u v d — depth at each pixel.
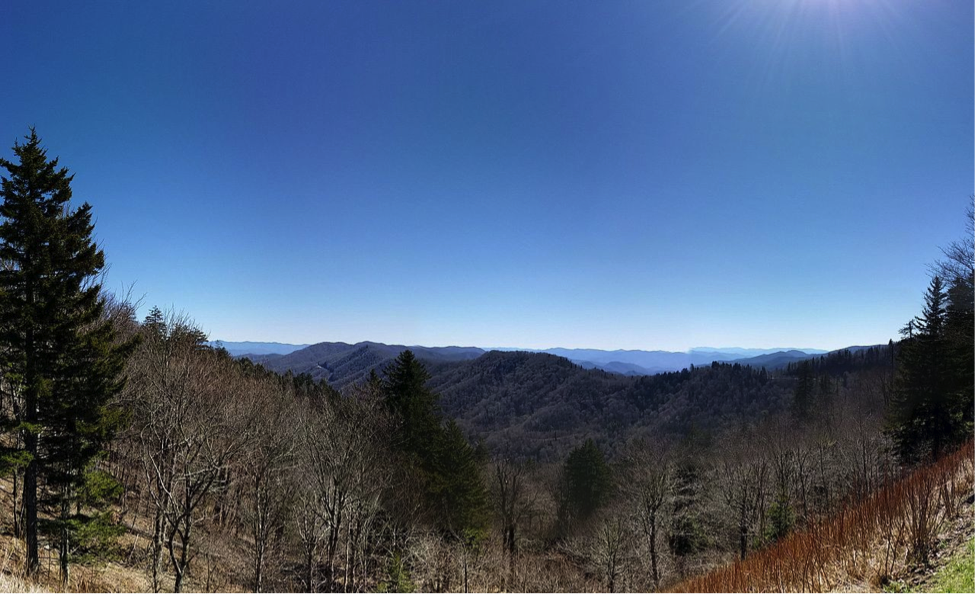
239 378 35.88
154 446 18.95
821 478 40.25
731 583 9.89
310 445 24.58
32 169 16.89
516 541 39.72
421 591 26.44
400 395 40.06
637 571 33.69
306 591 22.36
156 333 29.86
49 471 16.36
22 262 16.55
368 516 25.27
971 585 6.38
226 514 28.17
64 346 16.75
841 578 8.14
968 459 12.16
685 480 47.19
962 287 26.70
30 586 9.64
